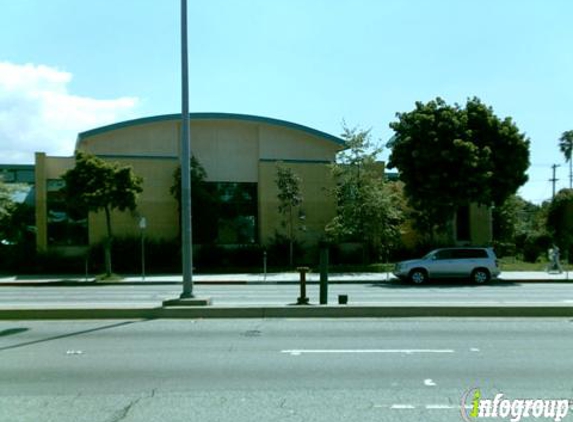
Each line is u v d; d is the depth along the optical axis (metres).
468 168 28.83
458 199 29.27
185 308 11.93
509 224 47.28
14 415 5.71
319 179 38.09
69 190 29.00
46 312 11.90
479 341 9.34
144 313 11.92
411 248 37.81
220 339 9.61
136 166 36.25
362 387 6.66
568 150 58.56
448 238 34.72
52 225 35.03
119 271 33.94
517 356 8.26
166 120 38.19
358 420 5.48
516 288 22.47
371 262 37.28
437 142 29.33
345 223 33.16
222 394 6.40
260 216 37.81
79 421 5.52
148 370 7.55
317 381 6.94
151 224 36.16
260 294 19.84
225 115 38.56
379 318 11.70
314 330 10.38
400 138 31.06
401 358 8.13
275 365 7.77
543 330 10.30
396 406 5.93
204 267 35.06
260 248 36.41
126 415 5.68
